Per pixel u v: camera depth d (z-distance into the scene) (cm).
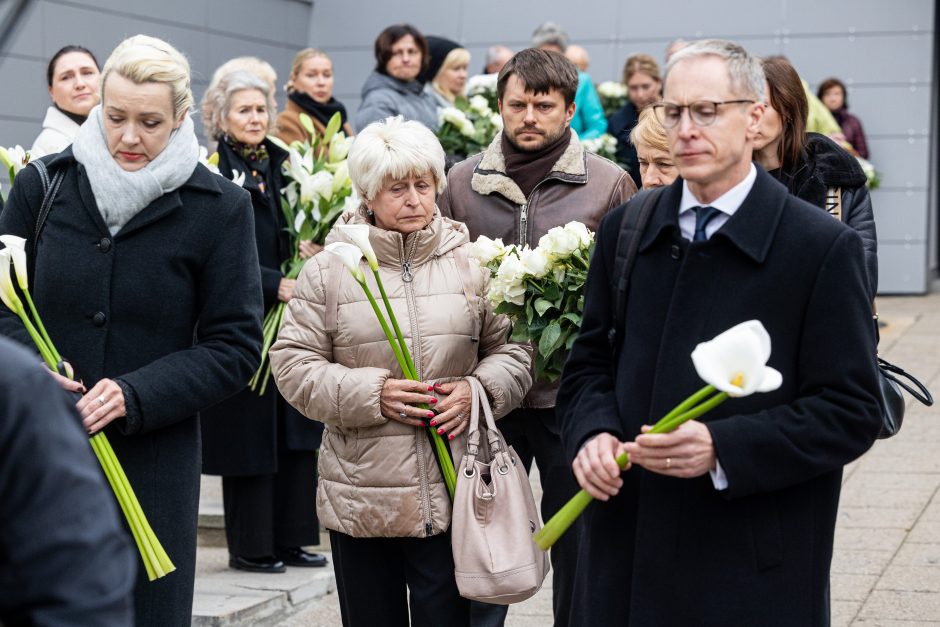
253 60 707
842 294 323
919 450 837
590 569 354
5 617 203
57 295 407
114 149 408
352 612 450
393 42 916
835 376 323
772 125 442
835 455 323
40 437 205
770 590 330
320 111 849
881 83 1501
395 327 428
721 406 331
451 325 442
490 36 1584
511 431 514
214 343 419
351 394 427
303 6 1580
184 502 424
